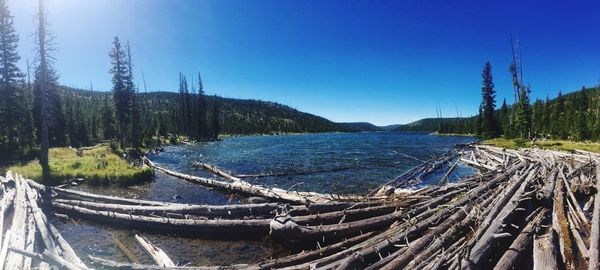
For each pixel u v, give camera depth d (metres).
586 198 14.69
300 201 15.09
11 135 37.19
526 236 9.19
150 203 14.97
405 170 29.22
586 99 80.62
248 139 96.06
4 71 37.16
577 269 7.86
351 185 22.41
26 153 34.72
